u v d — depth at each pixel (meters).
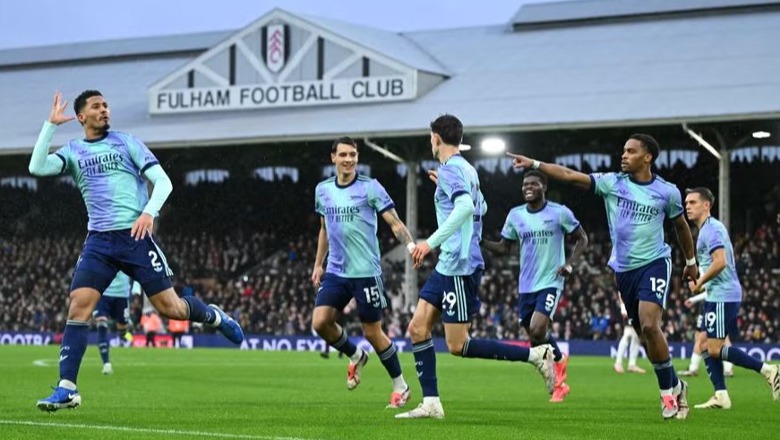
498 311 44.69
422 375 12.02
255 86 46.75
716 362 14.99
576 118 38.44
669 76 40.47
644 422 12.22
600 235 49.38
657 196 12.30
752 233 48.38
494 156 48.56
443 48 48.06
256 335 45.59
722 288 15.09
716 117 36.03
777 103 36.34
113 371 23.62
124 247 11.30
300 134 41.94
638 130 40.84
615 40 45.00
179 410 12.93
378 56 44.59
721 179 38.00
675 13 45.84
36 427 10.23
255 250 54.09
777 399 15.55
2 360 28.36
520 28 48.34
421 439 9.95
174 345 45.44
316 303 14.09
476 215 12.21
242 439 9.58
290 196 54.66
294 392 17.27
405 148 42.28
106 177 11.31
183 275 53.78
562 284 17.31
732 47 41.88
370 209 13.78
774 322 40.88
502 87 42.94
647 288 12.34
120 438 9.49
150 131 46.41
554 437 10.45
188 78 48.09
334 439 9.77
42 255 56.22
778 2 44.62
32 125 49.94
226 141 43.28
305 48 45.94
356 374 14.73
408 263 42.88
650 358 12.51
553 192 51.22
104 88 54.69
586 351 40.12
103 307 22.44
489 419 12.18
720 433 11.19
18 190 58.31
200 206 55.91
